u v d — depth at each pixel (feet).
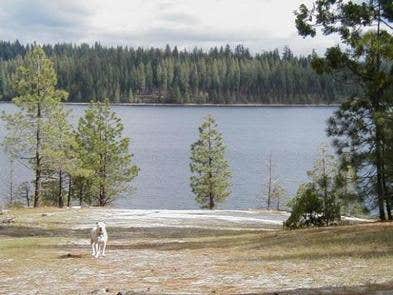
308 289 39.34
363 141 89.45
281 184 258.98
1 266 56.54
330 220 91.35
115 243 81.76
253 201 225.97
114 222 111.34
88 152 166.71
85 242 80.28
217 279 45.98
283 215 134.51
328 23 92.38
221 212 137.28
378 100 90.63
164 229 102.68
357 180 89.45
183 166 315.37
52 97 146.51
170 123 598.75
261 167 312.09
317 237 69.21
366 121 89.61
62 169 148.25
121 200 223.30
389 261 49.75
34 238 86.79
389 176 83.61
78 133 167.73
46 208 136.36
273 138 474.90
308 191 93.25
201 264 55.26
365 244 60.08
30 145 144.36
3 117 142.82
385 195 87.81
